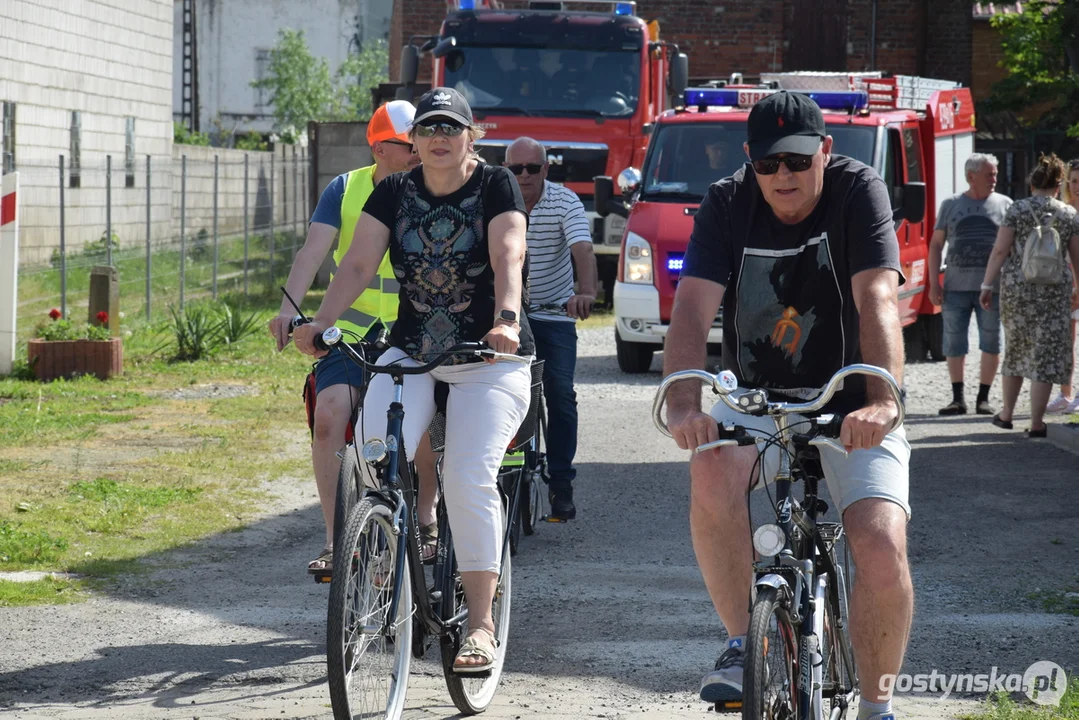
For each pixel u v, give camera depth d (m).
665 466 21.00
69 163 53.59
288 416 25.05
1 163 44.38
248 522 17.22
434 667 11.37
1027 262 21.89
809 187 8.24
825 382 8.70
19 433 22.62
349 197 12.70
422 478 10.52
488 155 40.09
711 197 8.74
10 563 14.84
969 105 38.44
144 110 60.97
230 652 11.68
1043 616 12.79
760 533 7.36
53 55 52.25
